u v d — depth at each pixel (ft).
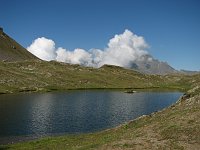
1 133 228.22
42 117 301.84
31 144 176.55
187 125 142.82
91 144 144.56
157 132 143.13
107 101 492.13
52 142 176.86
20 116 305.73
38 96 558.15
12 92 628.69
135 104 453.17
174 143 124.57
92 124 268.82
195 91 205.46
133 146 123.75
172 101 514.68
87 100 501.15
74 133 230.68
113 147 125.29
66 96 573.74
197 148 118.73
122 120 292.81
